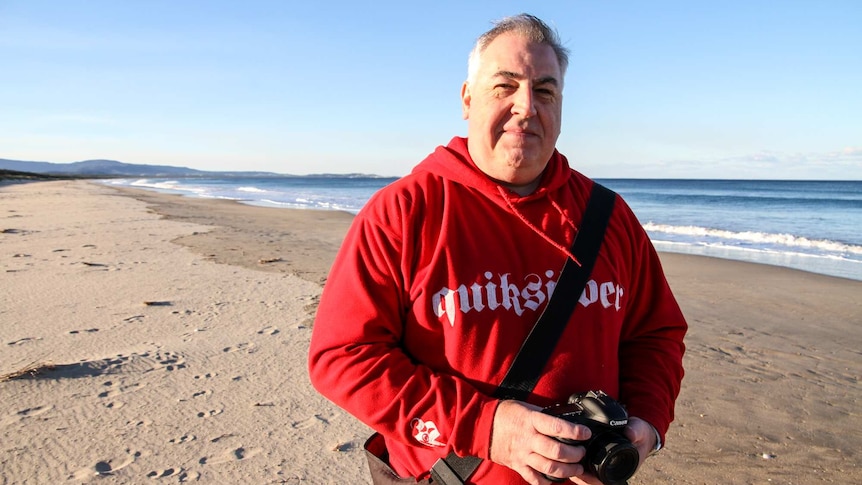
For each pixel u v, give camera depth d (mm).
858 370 5371
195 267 8953
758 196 54656
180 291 7145
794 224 24672
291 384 4246
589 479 1334
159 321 5754
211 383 4227
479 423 1317
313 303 6660
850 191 68500
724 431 3943
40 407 3723
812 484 3281
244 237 13789
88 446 3275
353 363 1417
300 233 15828
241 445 3361
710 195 56875
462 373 1450
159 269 8664
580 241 1562
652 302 1753
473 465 1422
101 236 12578
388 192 1568
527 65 1528
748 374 5164
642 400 1552
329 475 3082
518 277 1503
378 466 1646
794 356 5785
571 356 1473
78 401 3838
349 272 1511
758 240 18312
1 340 5027
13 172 76562
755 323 7195
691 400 4484
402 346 1551
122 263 9086
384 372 1398
